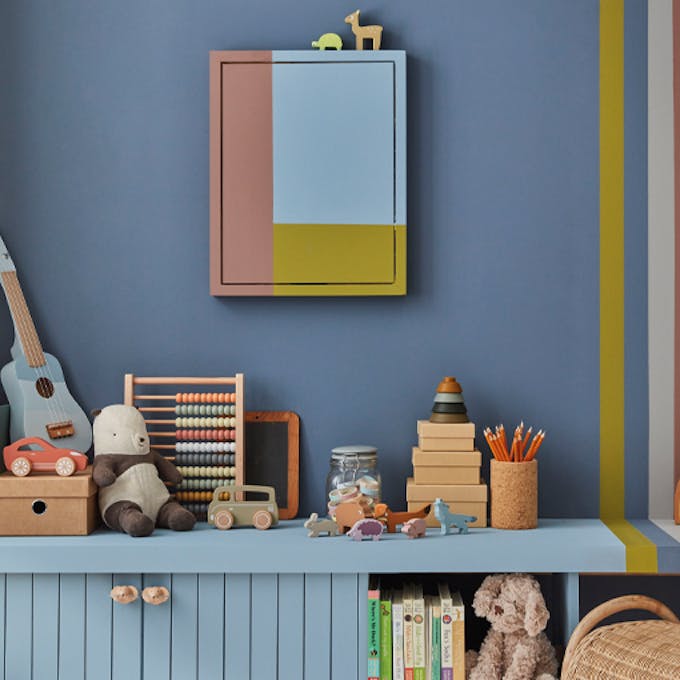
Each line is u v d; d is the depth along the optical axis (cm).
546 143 242
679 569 205
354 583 208
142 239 244
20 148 244
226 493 235
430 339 243
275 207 238
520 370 243
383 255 238
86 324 245
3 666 208
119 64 244
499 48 243
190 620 208
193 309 244
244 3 243
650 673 179
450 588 242
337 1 244
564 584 214
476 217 243
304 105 238
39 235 244
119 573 208
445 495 225
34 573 208
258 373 244
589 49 242
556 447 242
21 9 244
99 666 208
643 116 242
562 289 242
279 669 208
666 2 242
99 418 228
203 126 244
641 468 241
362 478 227
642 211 242
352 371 244
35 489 214
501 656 213
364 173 238
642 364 242
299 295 240
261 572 206
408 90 243
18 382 237
